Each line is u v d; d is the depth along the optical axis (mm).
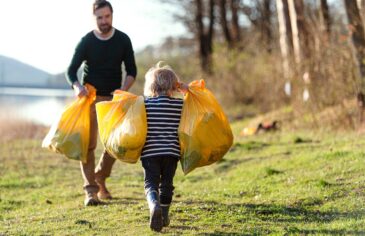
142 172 14219
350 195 9695
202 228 8430
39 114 33156
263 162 13648
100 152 18109
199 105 8609
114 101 8656
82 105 9891
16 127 25234
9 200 11609
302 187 10461
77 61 10125
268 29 36031
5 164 16000
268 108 26281
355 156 12086
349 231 7855
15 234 8656
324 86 18953
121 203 10289
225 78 30875
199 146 8500
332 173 11125
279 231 8141
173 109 8383
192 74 38188
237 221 8773
